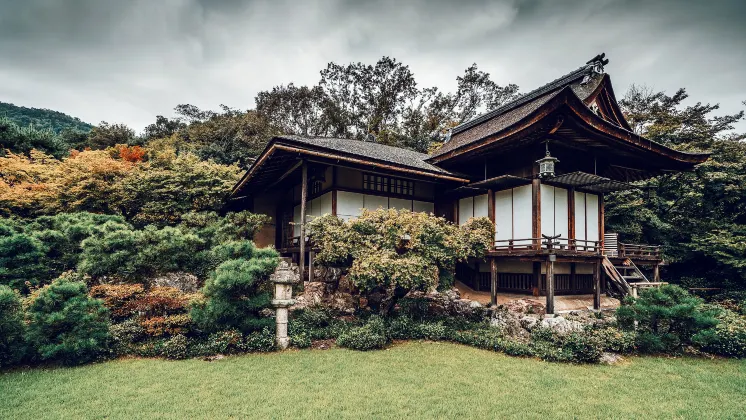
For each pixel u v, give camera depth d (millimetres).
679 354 9211
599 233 14312
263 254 9766
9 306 7176
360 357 8516
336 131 35469
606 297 13969
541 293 12539
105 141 27516
